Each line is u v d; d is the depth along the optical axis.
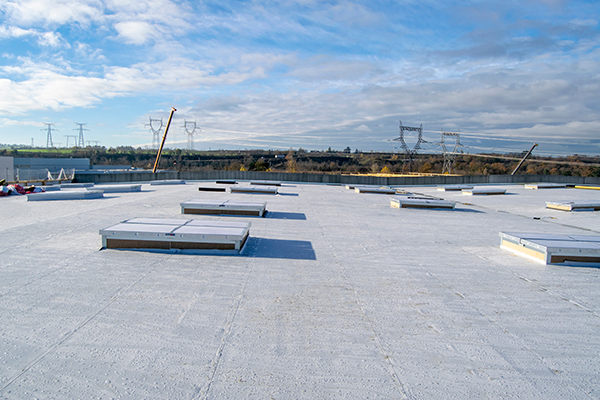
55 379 2.89
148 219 8.06
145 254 6.54
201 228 7.15
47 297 4.49
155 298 4.56
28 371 2.98
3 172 26.50
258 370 3.10
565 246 6.65
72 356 3.22
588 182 36.34
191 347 3.43
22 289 4.73
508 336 3.88
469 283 5.57
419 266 6.47
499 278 5.84
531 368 3.27
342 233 9.45
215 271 5.73
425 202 15.81
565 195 24.55
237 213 11.52
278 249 7.39
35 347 3.34
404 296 4.96
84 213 11.38
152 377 2.95
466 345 3.65
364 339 3.71
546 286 5.48
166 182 27.44
